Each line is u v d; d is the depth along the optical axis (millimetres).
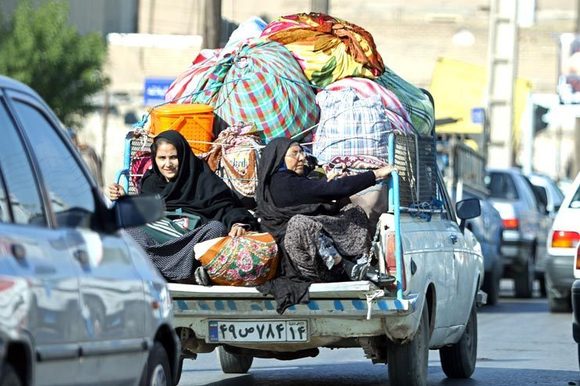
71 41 82625
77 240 14594
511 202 55906
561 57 80125
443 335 25859
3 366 12492
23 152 14352
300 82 25000
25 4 82125
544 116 106188
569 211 44875
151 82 55531
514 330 39531
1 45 81312
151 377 16438
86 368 14242
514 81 97438
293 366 30594
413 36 139875
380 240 22000
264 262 21453
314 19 26859
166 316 16875
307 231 21516
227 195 23203
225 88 25406
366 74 26047
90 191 15688
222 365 28688
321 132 24266
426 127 27406
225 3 117188
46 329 13281
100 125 113625
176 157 23031
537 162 177375
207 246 21609
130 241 16484
